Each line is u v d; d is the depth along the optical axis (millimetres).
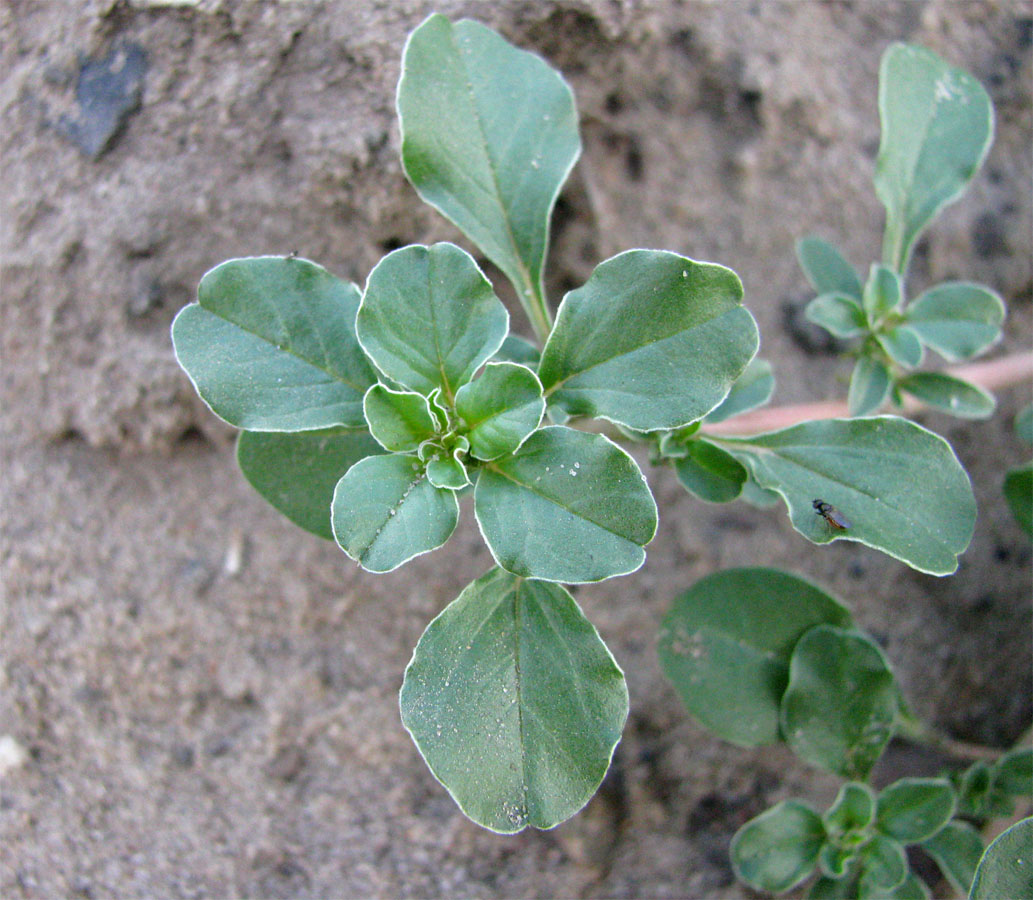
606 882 102
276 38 97
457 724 68
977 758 104
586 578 61
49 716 100
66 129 98
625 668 108
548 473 65
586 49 105
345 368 71
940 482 75
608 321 69
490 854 101
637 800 105
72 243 98
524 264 82
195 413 102
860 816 90
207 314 69
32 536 101
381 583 105
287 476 77
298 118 98
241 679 102
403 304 67
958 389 90
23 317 100
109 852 98
